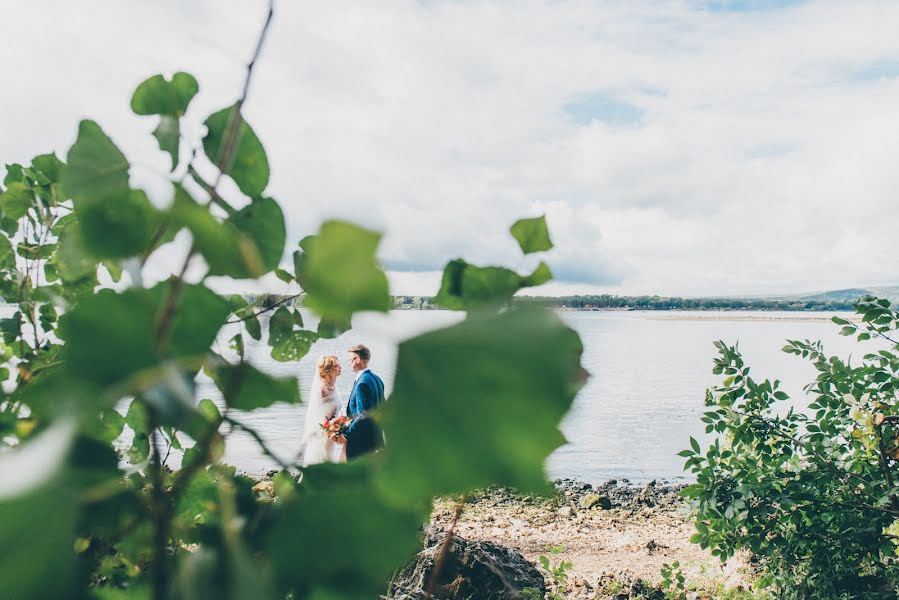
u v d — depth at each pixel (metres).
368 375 7.95
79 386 0.34
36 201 1.13
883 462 4.92
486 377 0.31
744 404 5.30
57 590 0.27
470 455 0.32
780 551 5.24
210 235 0.36
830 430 5.22
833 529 5.09
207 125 0.59
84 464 0.43
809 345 5.31
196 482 0.62
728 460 5.40
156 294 0.44
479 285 0.52
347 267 0.29
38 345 1.04
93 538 0.57
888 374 5.07
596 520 14.20
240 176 0.58
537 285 0.53
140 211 0.39
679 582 7.30
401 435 0.32
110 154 0.53
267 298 0.63
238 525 0.51
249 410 0.47
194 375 0.45
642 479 20.86
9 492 0.26
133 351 0.38
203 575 0.36
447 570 6.52
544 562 6.80
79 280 1.03
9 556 0.26
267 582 0.38
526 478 0.31
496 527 13.03
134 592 0.57
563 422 0.32
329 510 0.45
